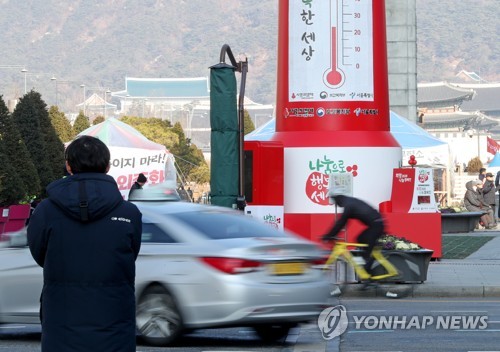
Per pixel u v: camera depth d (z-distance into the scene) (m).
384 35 56.69
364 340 29.44
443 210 88.31
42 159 91.38
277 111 57.56
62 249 15.20
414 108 91.81
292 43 56.19
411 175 54.34
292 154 55.66
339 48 55.56
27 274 29.67
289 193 55.62
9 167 74.62
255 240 27.89
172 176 78.75
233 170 46.28
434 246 54.66
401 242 43.41
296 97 56.03
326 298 28.58
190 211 28.98
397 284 42.66
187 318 27.48
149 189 29.78
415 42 91.69
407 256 42.84
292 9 56.19
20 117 91.50
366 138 55.56
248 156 52.78
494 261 55.69
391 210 54.97
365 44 55.81
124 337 15.31
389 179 55.88
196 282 27.34
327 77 55.69
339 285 41.53
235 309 26.84
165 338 27.83
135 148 76.75
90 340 15.09
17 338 30.62
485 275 47.22
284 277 27.52
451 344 28.52
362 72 55.75
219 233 28.23
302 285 27.81
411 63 91.81
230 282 26.91
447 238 77.25
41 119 95.94
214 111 46.31
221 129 46.28
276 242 27.83
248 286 26.94
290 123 56.31
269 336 29.52
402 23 91.62
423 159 102.00
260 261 27.22
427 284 42.91
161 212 28.78
